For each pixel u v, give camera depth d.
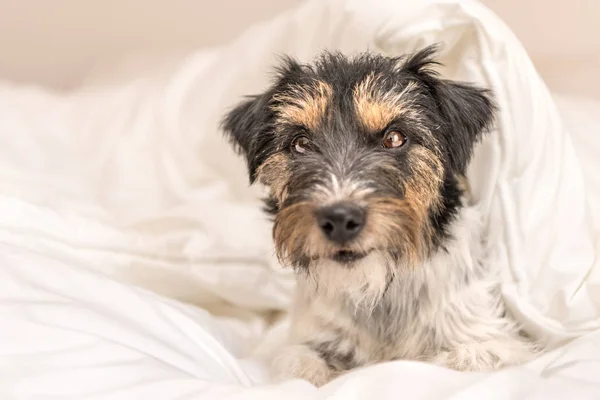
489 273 0.62
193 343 0.58
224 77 0.82
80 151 0.96
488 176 0.64
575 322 0.60
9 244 0.61
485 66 0.65
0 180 0.87
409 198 0.58
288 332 0.66
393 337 0.61
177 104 0.85
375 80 0.60
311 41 0.75
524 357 0.57
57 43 1.32
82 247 0.72
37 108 1.06
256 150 0.63
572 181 0.65
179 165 0.82
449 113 0.60
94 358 0.49
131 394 0.47
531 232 0.63
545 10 1.15
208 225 0.72
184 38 1.28
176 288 0.72
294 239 0.57
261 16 1.25
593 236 0.65
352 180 0.56
